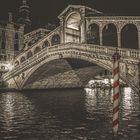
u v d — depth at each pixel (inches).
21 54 1907.0
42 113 775.1
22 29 2097.7
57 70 1652.3
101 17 1489.9
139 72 963.3
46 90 1867.6
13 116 722.2
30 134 514.6
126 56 999.6
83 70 1678.2
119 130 529.0
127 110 804.6
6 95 1430.9
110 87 2231.8
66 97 1320.1
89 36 1619.1
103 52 1120.8
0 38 1959.9
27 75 1617.9
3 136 502.6
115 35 1692.9
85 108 879.1
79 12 1578.5
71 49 1285.7
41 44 1800.0
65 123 614.2
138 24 1366.9
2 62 1940.2
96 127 565.3
